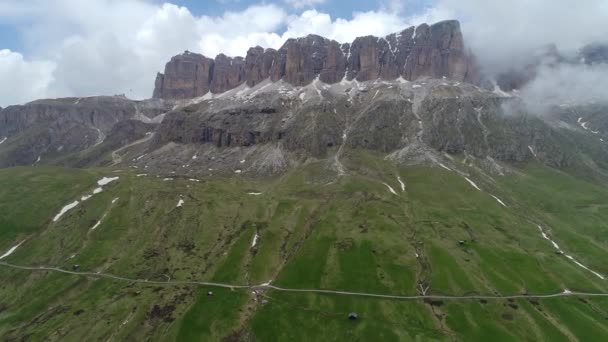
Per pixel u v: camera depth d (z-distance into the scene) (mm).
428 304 177750
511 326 162375
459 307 174625
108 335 169125
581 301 178750
